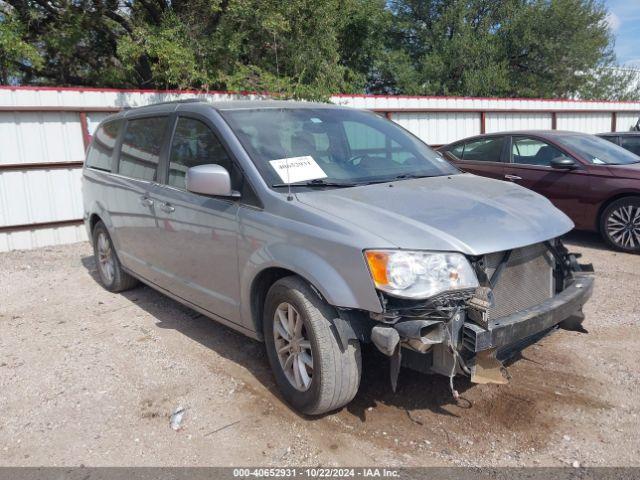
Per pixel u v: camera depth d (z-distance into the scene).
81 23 14.78
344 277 3.04
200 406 3.62
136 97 9.55
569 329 3.81
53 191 8.91
